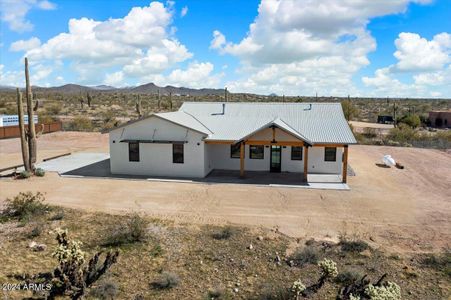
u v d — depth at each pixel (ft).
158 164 80.38
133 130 80.28
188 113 97.14
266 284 34.47
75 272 32.24
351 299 27.63
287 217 54.03
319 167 84.43
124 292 32.94
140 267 37.68
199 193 66.59
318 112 92.63
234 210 56.95
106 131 81.05
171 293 33.06
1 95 449.89
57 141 133.28
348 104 224.94
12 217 50.72
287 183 74.43
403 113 277.03
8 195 63.10
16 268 35.96
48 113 232.53
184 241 44.27
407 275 36.88
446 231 49.32
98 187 70.03
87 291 32.07
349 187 72.08
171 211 56.03
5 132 136.46
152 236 45.29
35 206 53.01
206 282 35.14
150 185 72.02
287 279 35.78
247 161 86.43
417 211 58.03
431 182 78.95
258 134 77.05
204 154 79.30
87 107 299.38
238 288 34.19
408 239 46.37
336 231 48.80
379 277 36.17
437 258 40.22
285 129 75.20
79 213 53.98
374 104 415.64
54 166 89.35
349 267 37.86
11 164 90.99
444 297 33.04
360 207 59.47
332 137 78.18
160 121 79.05
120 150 81.30
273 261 39.52
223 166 87.40
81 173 81.92
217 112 97.14
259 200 62.54
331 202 61.98
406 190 71.46
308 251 40.45
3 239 43.01
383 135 155.12
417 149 124.36
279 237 46.26
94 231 46.85
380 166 94.38
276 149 84.94
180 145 79.30
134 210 56.13
